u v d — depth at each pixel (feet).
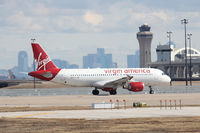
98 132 298.56
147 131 299.99
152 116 395.75
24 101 633.61
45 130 312.09
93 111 456.04
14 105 568.82
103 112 442.91
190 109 469.16
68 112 449.06
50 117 399.24
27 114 434.71
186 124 333.21
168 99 634.84
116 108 494.59
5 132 305.32
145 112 437.17
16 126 336.29
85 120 367.66
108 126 327.47
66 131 305.53
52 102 608.19
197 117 380.99
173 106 517.14
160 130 303.89
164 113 424.05
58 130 311.27
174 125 328.49
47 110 479.41
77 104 571.28
